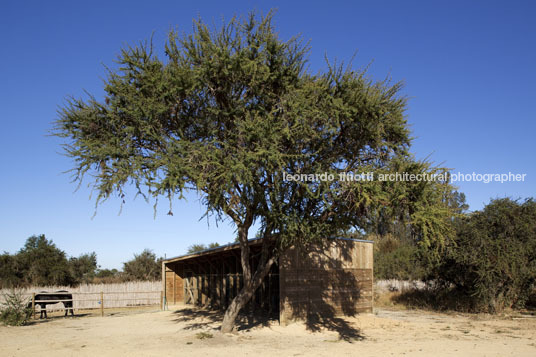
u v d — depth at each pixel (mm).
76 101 13695
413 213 13000
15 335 17109
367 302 23594
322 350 13539
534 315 22906
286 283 19250
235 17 13758
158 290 33312
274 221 13727
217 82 13883
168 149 12805
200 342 14898
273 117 13281
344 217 14570
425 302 28141
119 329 18656
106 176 12867
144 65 13727
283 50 14211
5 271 42219
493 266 23266
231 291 24750
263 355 12695
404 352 13180
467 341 15344
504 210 23938
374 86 13961
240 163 11914
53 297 24672
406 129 13961
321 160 14109
